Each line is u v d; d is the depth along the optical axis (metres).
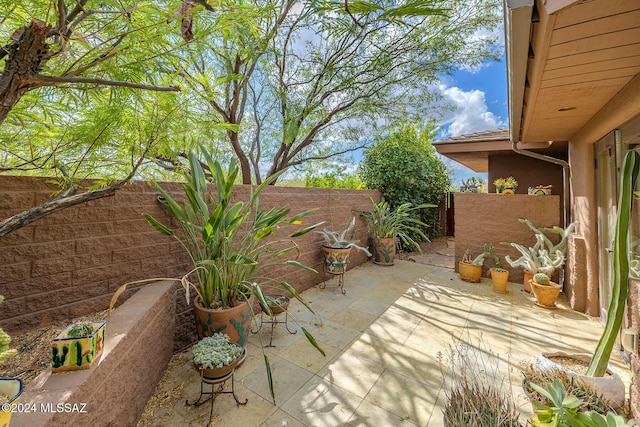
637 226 2.36
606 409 1.56
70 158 1.59
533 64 1.74
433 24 4.28
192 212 2.35
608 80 1.93
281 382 2.15
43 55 0.91
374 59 4.49
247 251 2.57
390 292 4.19
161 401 1.91
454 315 3.38
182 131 1.78
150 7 1.08
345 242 4.36
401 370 2.29
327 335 2.88
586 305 3.41
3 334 0.92
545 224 4.48
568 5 1.09
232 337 2.30
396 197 7.09
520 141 4.02
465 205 5.12
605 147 2.92
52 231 1.77
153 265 2.36
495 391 1.60
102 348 1.34
